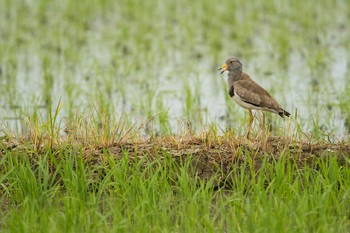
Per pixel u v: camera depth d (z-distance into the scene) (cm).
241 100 2380
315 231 1770
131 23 4538
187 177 1973
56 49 3944
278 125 2677
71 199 1873
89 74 3481
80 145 2139
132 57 3744
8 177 2039
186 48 3972
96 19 4678
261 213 1730
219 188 1991
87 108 2911
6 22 4591
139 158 2145
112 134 2256
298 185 1930
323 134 2303
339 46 3931
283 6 4841
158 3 5069
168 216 1820
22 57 3791
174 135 2277
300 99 3047
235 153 2139
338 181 2028
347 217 1850
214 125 2392
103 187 1922
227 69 2467
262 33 4231
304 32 4212
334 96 3084
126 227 1734
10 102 2931
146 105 2898
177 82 3356
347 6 4838
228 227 1845
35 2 5131
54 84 3331
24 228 1728
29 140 2259
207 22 4525
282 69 3531
